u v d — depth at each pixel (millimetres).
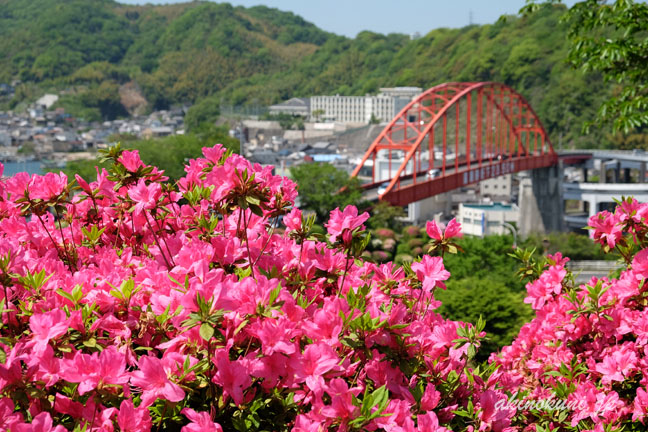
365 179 140875
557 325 5504
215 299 2932
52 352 2861
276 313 3094
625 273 5605
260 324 3045
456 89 85438
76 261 4430
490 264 37969
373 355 3416
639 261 5195
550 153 120500
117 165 4035
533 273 6129
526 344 5953
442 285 4168
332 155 198875
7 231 4465
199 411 3055
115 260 4348
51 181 4066
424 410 3389
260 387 3180
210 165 4512
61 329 2875
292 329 3154
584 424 4688
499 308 20984
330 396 3266
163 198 4656
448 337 3861
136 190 3994
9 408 2695
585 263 56312
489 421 3668
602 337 5273
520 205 125062
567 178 186375
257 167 4113
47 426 2604
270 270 3926
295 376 3049
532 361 5469
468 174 80312
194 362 2977
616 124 14625
